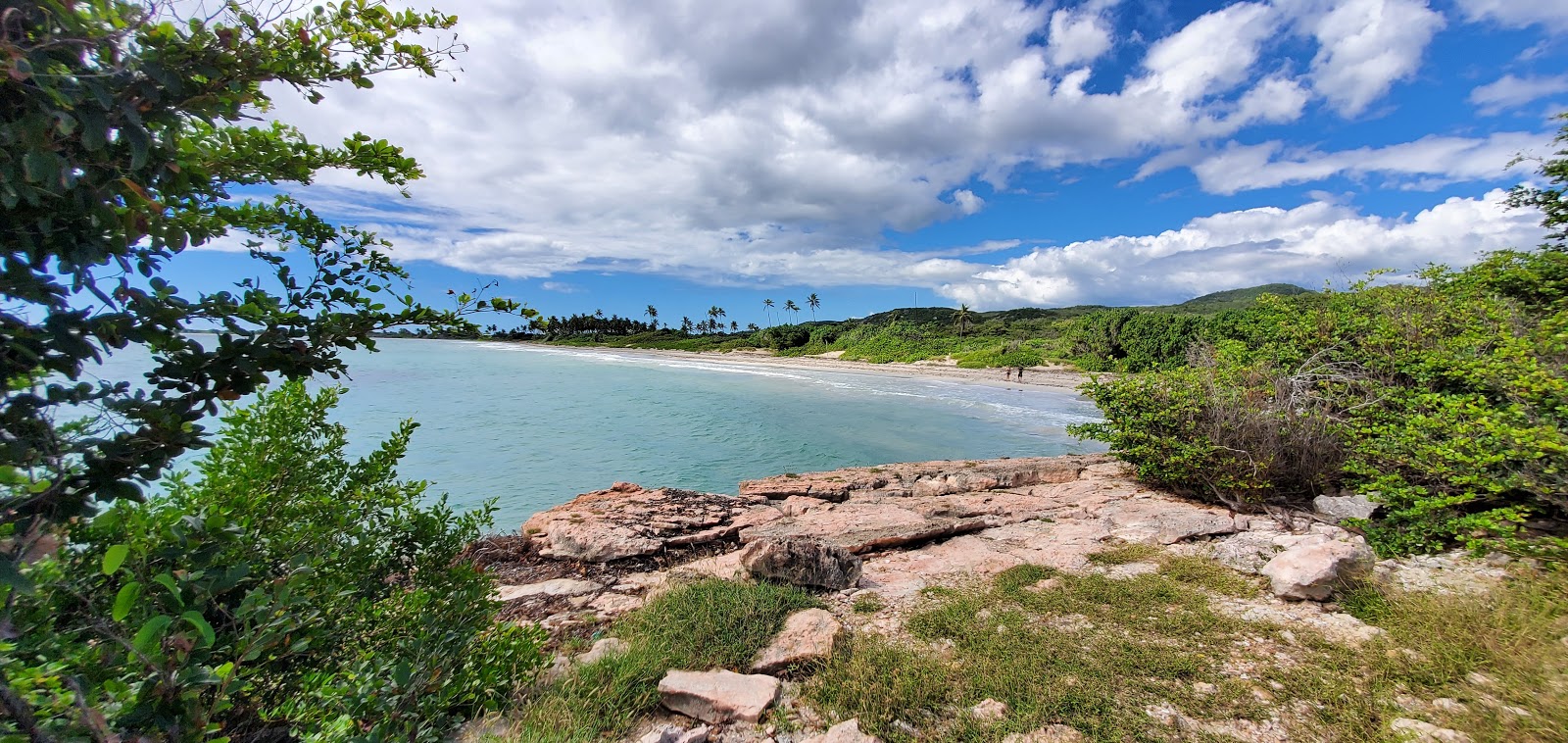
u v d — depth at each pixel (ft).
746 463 59.72
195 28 4.88
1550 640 11.98
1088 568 18.81
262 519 10.09
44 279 4.46
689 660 13.12
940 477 34.40
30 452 4.55
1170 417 26.76
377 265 7.07
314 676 8.46
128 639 6.13
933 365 207.51
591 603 17.47
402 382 138.31
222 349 5.53
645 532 22.61
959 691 11.96
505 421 83.51
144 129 4.72
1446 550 18.16
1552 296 24.08
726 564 19.83
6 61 3.79
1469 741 9.67
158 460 5.35
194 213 5.79
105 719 5.22
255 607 6.94
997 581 17.57
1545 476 16.22
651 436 73.10
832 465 59.62
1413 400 22.67
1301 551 16.37
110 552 4.83
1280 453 24.81
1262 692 11.68
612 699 11.71
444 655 10.29
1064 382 150.10
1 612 5.00
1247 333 33.88
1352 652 12.75
